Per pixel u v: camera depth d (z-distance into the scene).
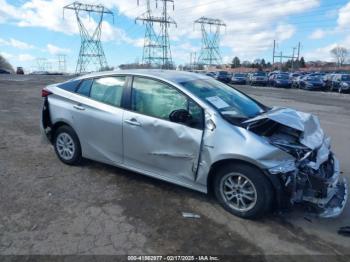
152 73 4.57
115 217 3.78
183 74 4.77
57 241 3.29
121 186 4.59
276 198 3.58
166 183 4.70
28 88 21.25
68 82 5.39
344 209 4.16
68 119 5.12
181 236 3.44
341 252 3.27
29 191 4.38
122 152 4.62
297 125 3.86
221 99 4.30
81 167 5.27
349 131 9.12
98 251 3.15
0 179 4.75
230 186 3.85
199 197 4.31
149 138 4.29
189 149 3.98
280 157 3.54
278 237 3.48
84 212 3.87
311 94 25.36
